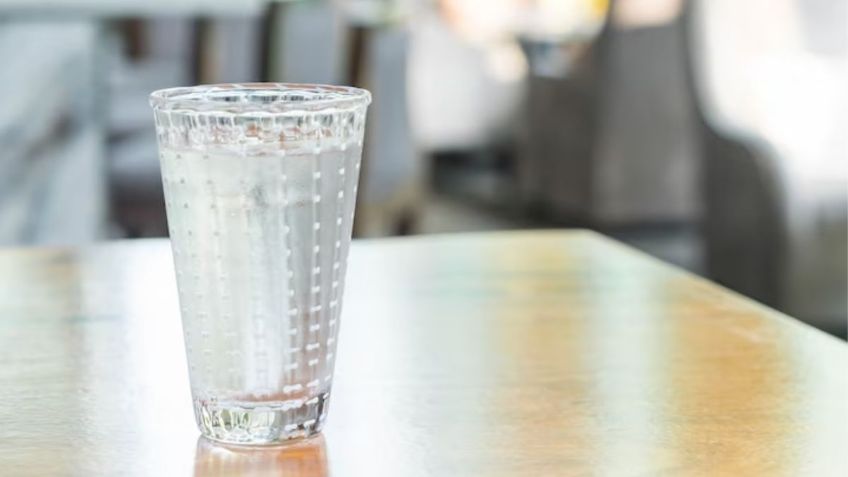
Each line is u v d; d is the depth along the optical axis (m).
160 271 1.11
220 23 2.58
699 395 0.83
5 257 1.16
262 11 2.57
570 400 0.82
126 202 2.57
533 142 5.41
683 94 4.77
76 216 2.40
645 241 4.82
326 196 0.73
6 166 2.33
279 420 0.75
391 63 3.26
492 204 5.76
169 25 2.57
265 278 0.73
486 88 6.23
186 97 0.74
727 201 3.13
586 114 4.89
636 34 4.70
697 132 3.24
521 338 0.93
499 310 1.00
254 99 0.76
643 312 0.99
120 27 2.54
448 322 0.97
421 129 6.14
